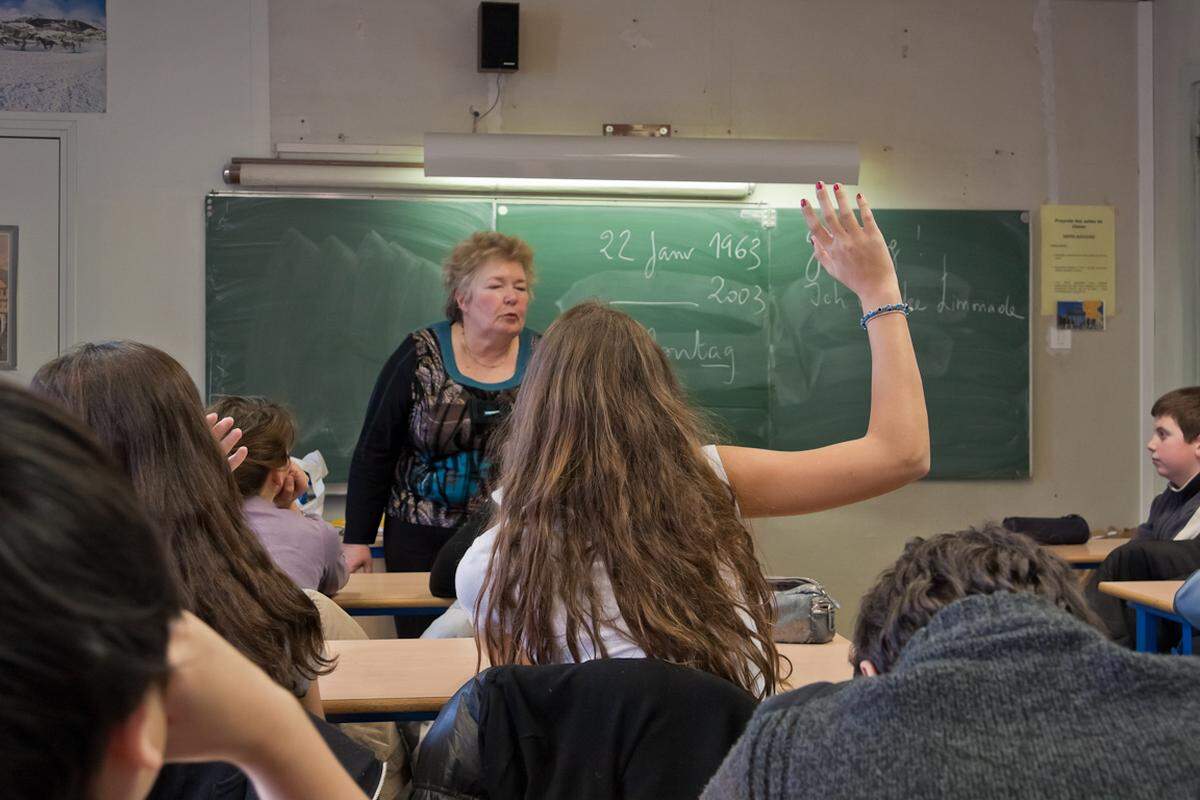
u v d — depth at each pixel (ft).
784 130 15.29
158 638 0.89
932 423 15.56
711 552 4.36
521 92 14.88
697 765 3.52
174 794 3.20
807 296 15.34
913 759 2.26
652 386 4.54
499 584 4.43
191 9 14.39
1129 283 15.88
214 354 14.33
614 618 4.28
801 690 2.82
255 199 14.39
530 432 4.52
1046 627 2.36
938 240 15.52
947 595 2.84
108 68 14.26
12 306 14.16
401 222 14.64
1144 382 15.89
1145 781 2.20
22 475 0.83
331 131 14.60
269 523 7.73
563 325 4.67
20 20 14.10
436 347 10.84
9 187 14.15
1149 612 9.23
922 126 15.51
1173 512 11.32
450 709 3.62
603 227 15.01
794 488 4.76
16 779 0.81
